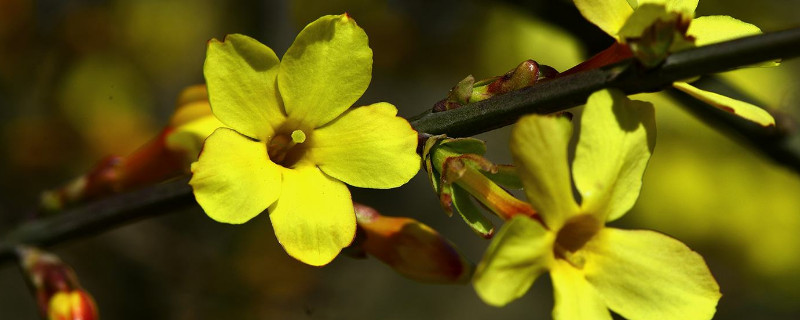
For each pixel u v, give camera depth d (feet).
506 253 0.76
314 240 0.79
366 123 0.81
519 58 1.38
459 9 1.49
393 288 1.75
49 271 0.90
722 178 1.38
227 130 0.79
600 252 0.80
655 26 0.77
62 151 1.58
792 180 1.37
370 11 1.53
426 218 1.77
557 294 0.77
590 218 0.79
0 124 1.57
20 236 0.91
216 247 1.55
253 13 1.49
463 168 0.80
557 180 0.77
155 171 0.91
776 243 1.40
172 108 1.70
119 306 1.49
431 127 0.81
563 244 0.80
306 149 0.81
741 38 0.77
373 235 0.86
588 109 0.78
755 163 1.37
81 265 1.50
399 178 0.80
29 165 1.56
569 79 0.79
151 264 1.50
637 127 0.79
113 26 1.65
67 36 1.62
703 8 1.34
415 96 1.69
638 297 0.79
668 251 0.79
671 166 1.38
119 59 1.65
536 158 0.77
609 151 0.78
